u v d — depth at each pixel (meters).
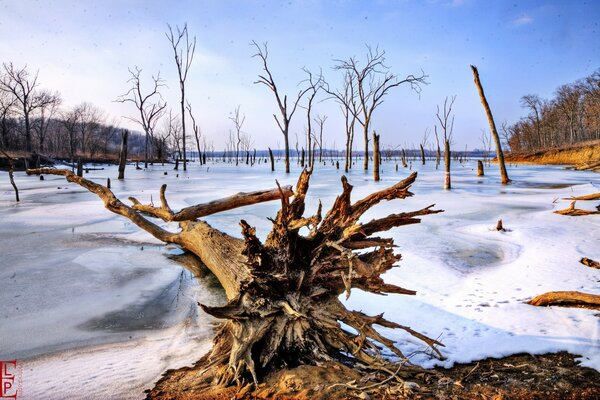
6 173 38.12
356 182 26.30
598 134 66.81
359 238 3.98
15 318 5.21
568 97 71.50
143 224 8.84
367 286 3.96
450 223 11.20
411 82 37.56
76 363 4.00
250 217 12.45
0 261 7.82
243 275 5.09
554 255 7.38
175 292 6.33
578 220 10.77
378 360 3.62
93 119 73.62
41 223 11.70
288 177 32.75
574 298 4.81
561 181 26.08
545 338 4.09
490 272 6.71
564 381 3.26
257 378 3.54
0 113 55.72
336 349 3.97
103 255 8.36
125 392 3.38
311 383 3.29
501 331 4.34
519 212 13.03
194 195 18.97
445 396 3.08
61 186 24.97
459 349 4.01
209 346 4.44
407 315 4.97
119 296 6.09
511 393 3.11
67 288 6.39
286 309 3.69
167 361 4.06
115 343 4.53
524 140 93.00
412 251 8.14
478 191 20.06
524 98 77.38
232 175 36.16
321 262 3.82
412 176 3.76
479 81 23.86
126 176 34.62
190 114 59.69
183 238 8.19
